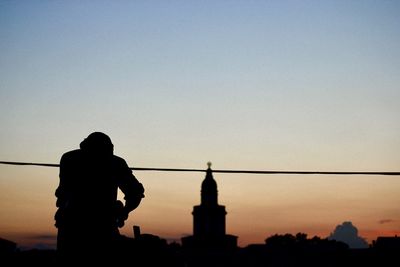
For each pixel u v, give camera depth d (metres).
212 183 178.12
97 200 6.36
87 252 6.09
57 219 6.32
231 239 167.12
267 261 148.38
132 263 6.26
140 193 6.74
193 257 157.50
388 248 101.56
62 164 6.55
